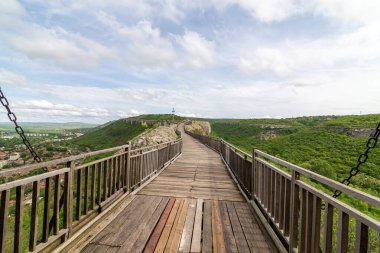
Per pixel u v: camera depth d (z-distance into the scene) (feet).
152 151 24.95
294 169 9.00
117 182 15.90
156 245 10.43
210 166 34.55
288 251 9.52
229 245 10.67
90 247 10.04
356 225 5.25
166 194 18.58
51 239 9.03
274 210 11.62
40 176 8.29
